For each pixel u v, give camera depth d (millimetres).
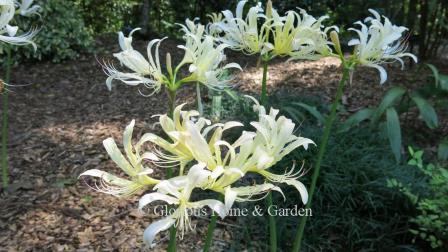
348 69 1988
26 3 2559
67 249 2898
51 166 3852
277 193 3162
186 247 2889
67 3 6828
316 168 2088
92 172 1312
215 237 2973
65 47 6488
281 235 2932
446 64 5836
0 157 3930
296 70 5941
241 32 2014
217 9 8289
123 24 8977
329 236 3002
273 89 5258
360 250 2895
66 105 5172
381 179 3107
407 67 5816
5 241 2967
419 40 5969
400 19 6020
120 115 4840
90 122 4691
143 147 4039
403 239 2979
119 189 1328
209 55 1624
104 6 8781
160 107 5004
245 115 4254
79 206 3314
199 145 1219
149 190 3482
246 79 5652
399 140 3408
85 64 6461
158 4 8820
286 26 1967
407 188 2906
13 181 3625
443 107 4332
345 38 6832
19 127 4598
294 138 1374
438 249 2754
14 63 6316
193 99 5074
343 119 4512
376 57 1938
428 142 4145
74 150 4098
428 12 5789
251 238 2967
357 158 3355
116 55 1615
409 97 4094
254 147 1307
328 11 7285
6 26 2148
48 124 4660
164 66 5852
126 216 3191
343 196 3094
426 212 2719
